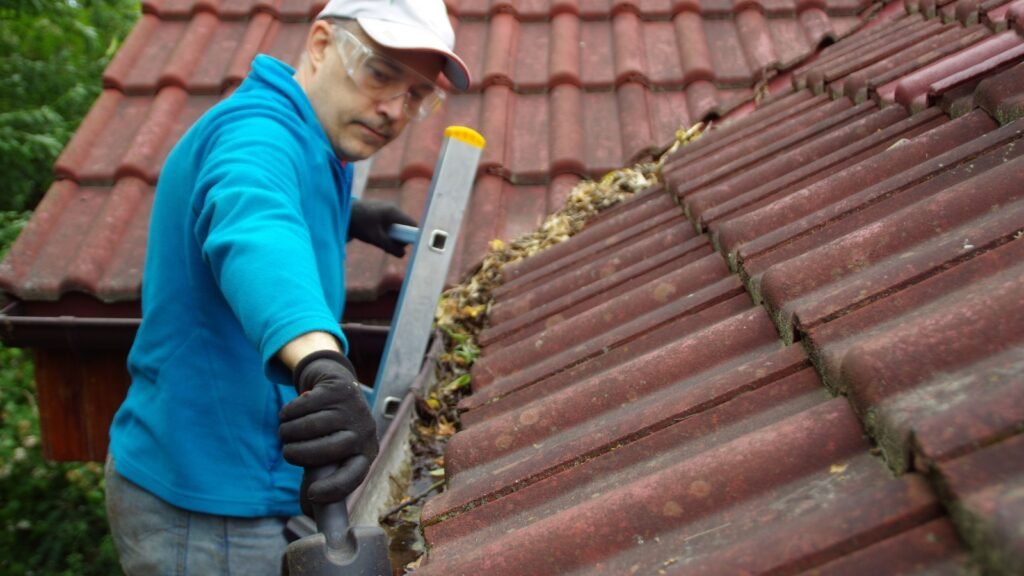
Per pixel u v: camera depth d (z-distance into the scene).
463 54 4.66
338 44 2.11
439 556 1.54
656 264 2.65
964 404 1.04
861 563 1.02
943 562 0.97
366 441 1.44
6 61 8.74
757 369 1.58
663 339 2.11
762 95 4.33
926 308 1.43
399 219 3.06
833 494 1.20
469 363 3.09
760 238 2.12
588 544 1.33
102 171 4.12
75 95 8.73
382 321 3.66
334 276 2.18
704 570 1.11
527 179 3.98
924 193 1.97
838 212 2.04
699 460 1.36
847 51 4.10
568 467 1.60
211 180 1.77
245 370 2.01
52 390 3.93
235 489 2.02
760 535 1.15
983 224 1.54
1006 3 3.18
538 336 2.50
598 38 4.74
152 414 2.03
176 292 1.98
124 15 9.98
